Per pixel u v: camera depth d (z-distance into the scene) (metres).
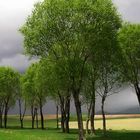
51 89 88.06
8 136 65.12
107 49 64.12
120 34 74.50
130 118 171.12
